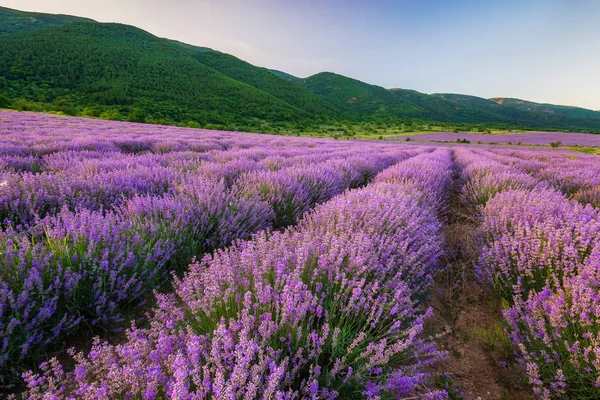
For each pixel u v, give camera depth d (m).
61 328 2.04
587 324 1.88
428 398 1.72
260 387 1.36
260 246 2.50
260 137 28.09
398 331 1.98
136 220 3.29
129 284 2.40
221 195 4.37
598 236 2.79
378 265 2.47
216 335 1.56
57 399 1.37
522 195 4.59
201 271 2.39
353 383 1.66
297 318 1.72
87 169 5.48
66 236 2.57
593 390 1.74
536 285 2.74
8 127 15.38
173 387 1.21
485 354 2.34
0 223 3.18
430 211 4.70
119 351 1.50
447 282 3.41
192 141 13.96
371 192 4.38
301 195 5.20
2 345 1.80
